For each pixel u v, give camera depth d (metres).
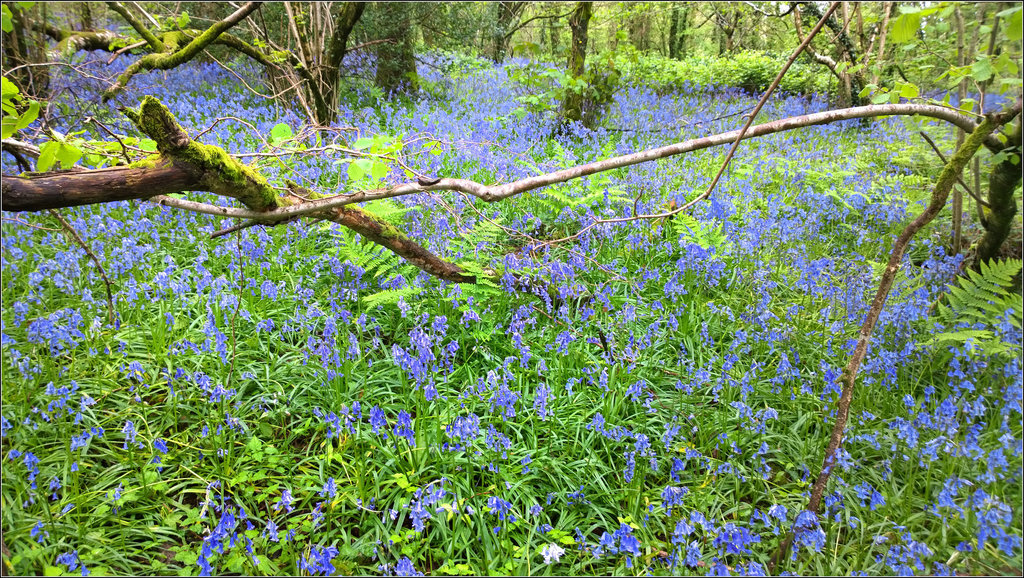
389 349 4.31
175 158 2.87
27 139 3.62
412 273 4.82
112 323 4.01
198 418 3.56
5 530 2.71
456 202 5.95
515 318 4.21
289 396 3.71
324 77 8.71
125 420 3.43
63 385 3.47
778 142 9.23
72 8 6.72
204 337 4.17
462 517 3.00
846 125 10.48
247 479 3.13
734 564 2.77
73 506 2.82
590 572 2.86
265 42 8.05
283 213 3.21
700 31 25.34
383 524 2.99
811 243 5.90
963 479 2.82
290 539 2.81
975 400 3.41
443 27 12.71
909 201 6.41
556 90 10.07
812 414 3.68
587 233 5.43
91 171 2.82
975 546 2.71
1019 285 3.77
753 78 16.02
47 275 4.16
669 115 10.80
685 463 3.39
